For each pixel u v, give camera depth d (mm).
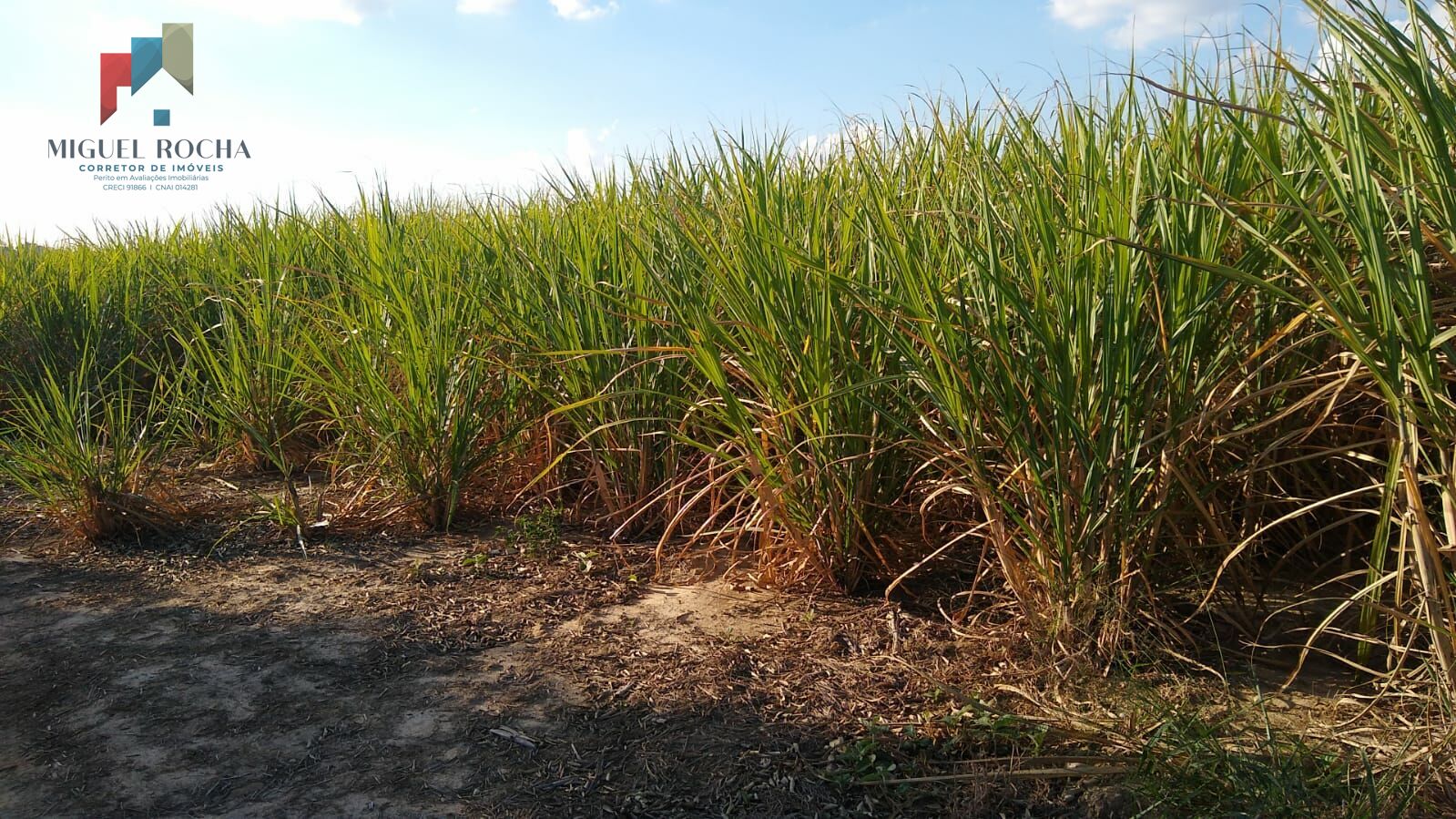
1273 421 3025
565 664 3529
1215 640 3400
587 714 3162
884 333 3740
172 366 6758
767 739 2973
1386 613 3025
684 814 2615
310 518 5223
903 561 4121
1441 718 2666
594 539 4938
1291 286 3150
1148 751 2633
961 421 3314
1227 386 3383
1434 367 2484
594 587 4297
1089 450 3135
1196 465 3395
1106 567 3275
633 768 2840
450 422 5203
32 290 8031
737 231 3875
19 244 9758
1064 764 2736
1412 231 2396
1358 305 2564
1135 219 3020
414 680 3430
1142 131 3188
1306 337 3207
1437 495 3252
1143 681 3145
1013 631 3508
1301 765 2549
